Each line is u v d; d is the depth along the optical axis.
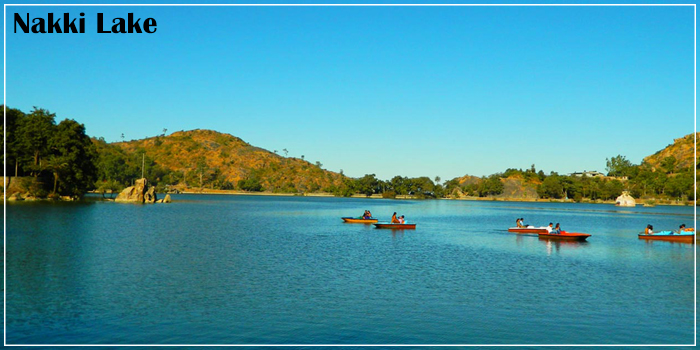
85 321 24.67
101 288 31.16
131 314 25.86
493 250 52.50
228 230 70.69
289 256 45.75
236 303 28.22
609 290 32.88
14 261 39.91
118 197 151.62
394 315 26.52
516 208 198.75
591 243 60.12
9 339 22.22
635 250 53.50
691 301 30.09
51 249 46.78
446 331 24.22
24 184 131.75
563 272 39.41
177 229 69.75
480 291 32.03
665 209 199.38
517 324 25.41
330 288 32.25
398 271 38.75
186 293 30.28
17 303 27.44
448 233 72.50
